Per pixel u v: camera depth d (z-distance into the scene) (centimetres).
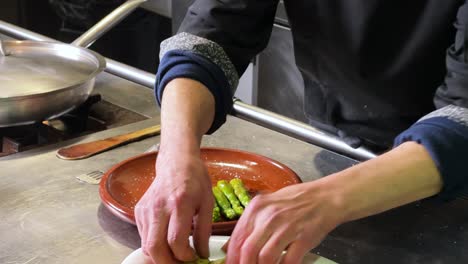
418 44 115
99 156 126
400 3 114
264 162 120
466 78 89
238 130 138
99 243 100
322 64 127
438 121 87
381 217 109
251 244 76
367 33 118
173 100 101
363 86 123
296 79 223
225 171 120
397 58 118
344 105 128
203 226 85
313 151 130
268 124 139
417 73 118
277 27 220
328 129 133
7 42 157
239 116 143
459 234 105
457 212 111
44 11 288
